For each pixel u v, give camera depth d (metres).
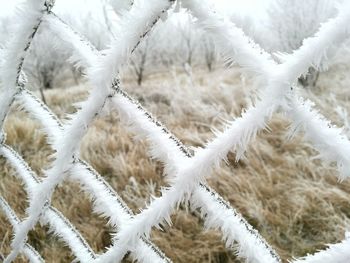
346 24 0.08
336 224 0.48
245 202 0.51
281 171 0.60
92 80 0.13
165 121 0.80
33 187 0.22
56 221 0.21
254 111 0.10
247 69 0.10
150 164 0.62
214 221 0.12
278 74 0.09
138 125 0.13
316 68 0.09
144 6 0.11
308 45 0.09
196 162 0.11
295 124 0.10
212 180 0.56
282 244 0.47
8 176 0.58
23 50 0.17
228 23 0.10
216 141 0.11
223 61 0.10
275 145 0.68
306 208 0.51
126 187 0.55
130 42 0.11
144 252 0.15
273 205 0.53
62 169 0.17
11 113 0.93
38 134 0.74
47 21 0.15
